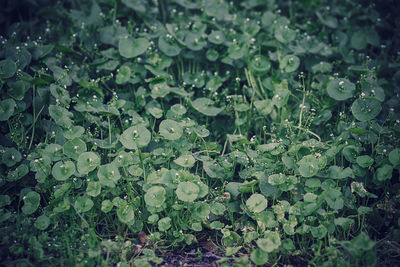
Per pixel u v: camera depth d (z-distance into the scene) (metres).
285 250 0.98
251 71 1.17
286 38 1.19
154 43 1.22
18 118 1.06
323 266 0.95
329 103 1.14
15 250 0.97
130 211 0.98
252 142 1.05
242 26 1.24
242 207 1.02
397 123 1.08
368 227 1.02
